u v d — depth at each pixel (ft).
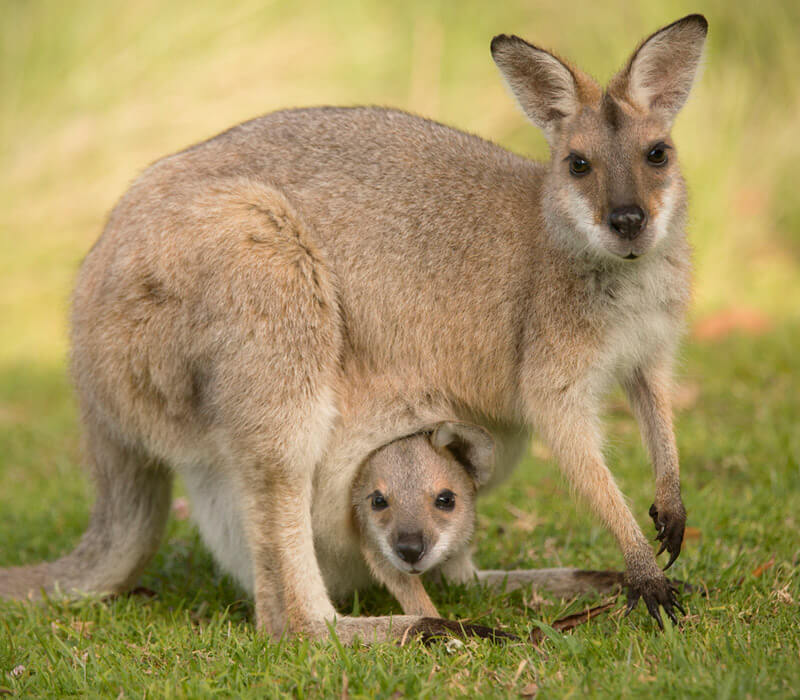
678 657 21.85
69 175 81.30
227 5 85.15
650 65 28.53
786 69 73.56
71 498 40.73
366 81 81.61
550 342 28.37
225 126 81.05
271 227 28.37
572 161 27.53
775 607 25.84
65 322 31.96
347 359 29.50
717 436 41.45
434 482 28.81
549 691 21.01
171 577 32.86
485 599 29.43
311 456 28.12
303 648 24.13
